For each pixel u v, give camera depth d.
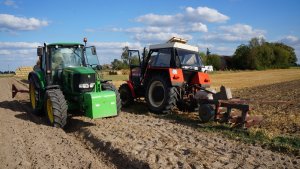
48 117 9.02
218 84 26.70
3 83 27.12
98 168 5.58
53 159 5.95
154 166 5.30
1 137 7.46
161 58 10.66
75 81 9.03
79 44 10.14
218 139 7.01
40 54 9.97
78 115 10.12
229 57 69.69
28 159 5.98
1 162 5.81
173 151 6.09
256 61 65.94
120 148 6.24
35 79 10.19
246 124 7.79
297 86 20.62
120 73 41.66
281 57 69.31
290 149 6.13
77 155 6.24
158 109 10.23
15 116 10.20
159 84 10.39
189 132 7.66
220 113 8.21
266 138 6.96
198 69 10.80
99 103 8.33
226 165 5.37
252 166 5.35
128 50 11.79
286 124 8.25
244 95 15.79
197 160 5.59
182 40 11.15
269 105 11.57
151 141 6.82
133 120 9.20
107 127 8.18
